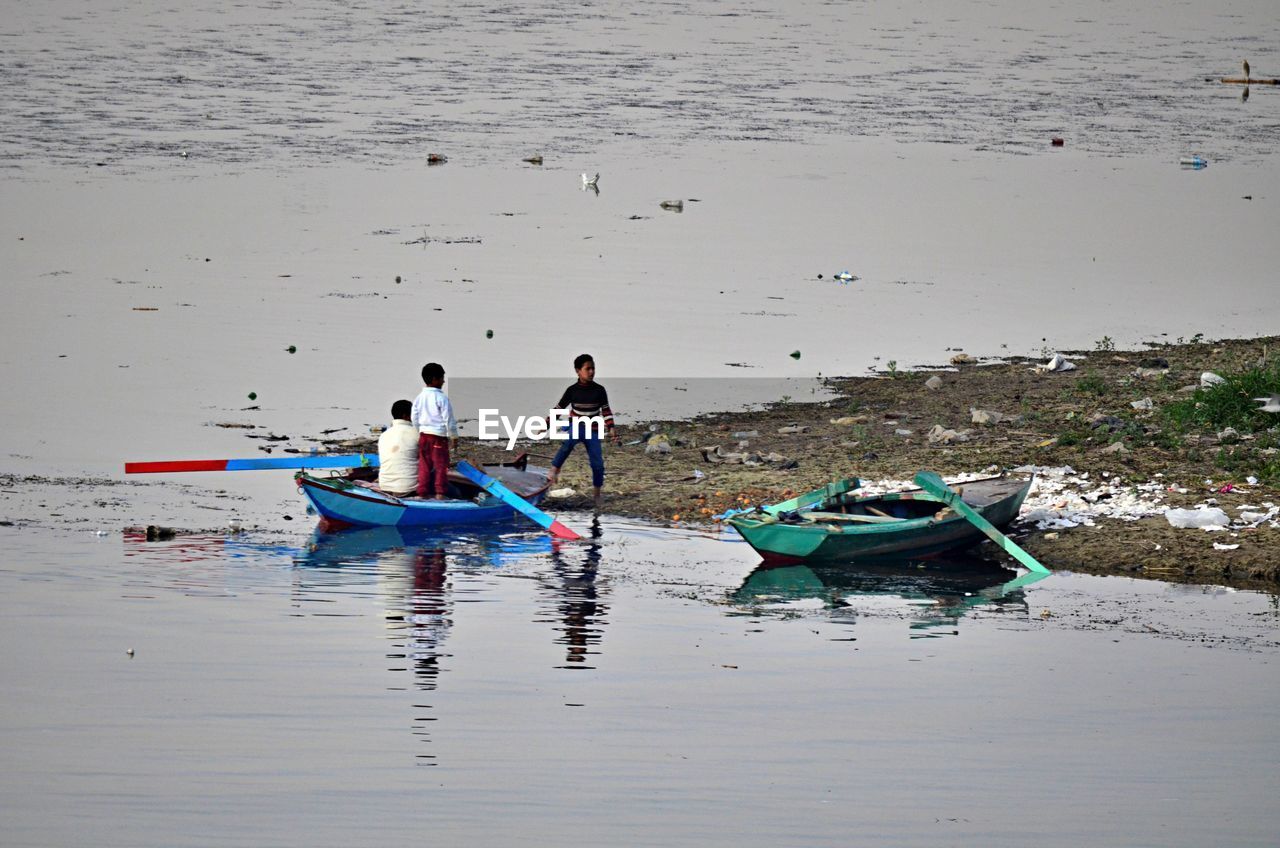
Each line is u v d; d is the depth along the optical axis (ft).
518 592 203.41
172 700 159.22
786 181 580.71
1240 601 202.80
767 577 214.28
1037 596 205.36
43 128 639.35
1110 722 157.48
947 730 154.71
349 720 154.71
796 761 146.00
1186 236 502.79
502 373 335.26
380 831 129.49
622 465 272.72
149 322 374.02
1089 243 491.31
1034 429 281.74
